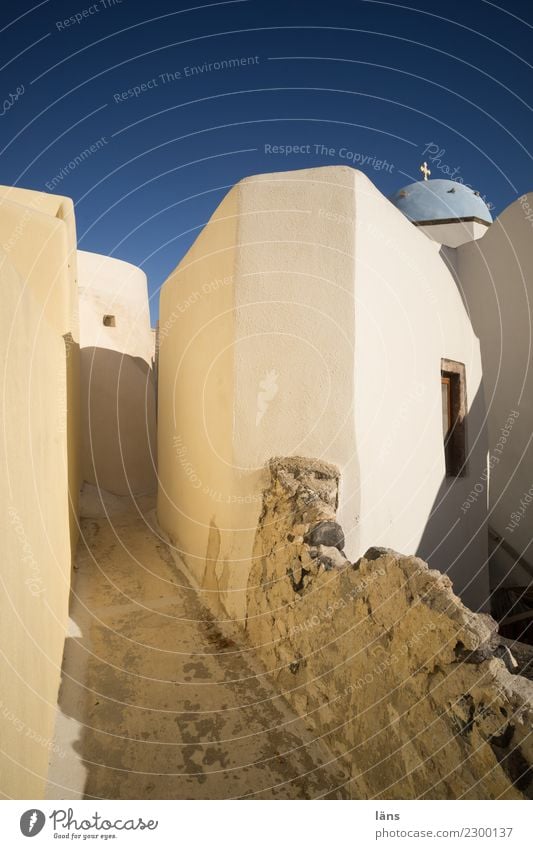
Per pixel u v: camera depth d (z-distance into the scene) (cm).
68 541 555
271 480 495
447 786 256
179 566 674
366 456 502
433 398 638
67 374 595
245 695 413
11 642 226
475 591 727
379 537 518
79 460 871
